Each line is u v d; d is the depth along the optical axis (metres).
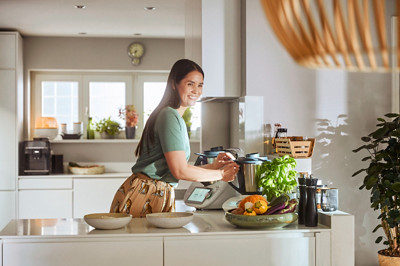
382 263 3.48
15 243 2.27
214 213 3.00
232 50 3.68
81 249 2.28
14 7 5.09
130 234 2.30
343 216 2.43
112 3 4.96
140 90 6.84
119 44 6.67
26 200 6.05
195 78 2.66
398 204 3.39
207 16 3.65
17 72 6.04
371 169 3.48
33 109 6.74
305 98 3.69
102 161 6.77
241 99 3.69
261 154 3.62
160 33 6.38
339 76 3.74
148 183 2.68
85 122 6.80
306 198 2.52
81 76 6.80
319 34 0.83
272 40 3.63
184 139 2.62
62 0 4.84
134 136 6.58
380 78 3.77
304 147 3.24
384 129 3.47
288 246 2.39
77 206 6.12
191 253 2.33
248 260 2.37
